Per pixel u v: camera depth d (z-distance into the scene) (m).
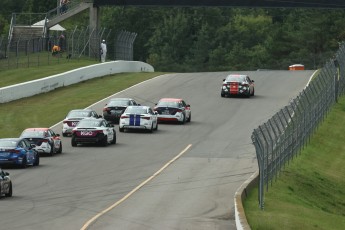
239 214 56.50
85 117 122.94
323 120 128.50
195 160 96.31
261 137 78.81
